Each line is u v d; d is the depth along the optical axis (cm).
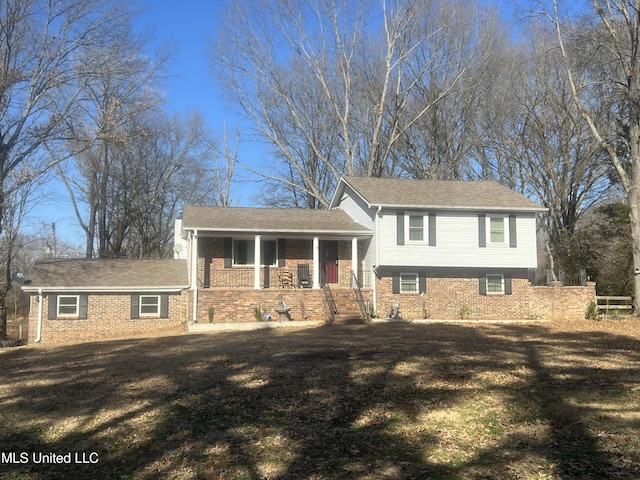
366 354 1283
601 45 2467
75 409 902
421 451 692
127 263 2767
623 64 2391
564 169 3378
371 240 2541
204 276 2472
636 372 1075
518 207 2533
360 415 834
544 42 3231
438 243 2497
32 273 2544
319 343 1480
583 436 723
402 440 732
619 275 3027
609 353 1309
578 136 3322
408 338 1608
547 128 3412
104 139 2853
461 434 749
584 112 2509
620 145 3005
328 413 846
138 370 1181
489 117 3622
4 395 1008
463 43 3544
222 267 2494
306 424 802
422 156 3909
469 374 1066
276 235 2467
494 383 998
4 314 2908
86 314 2448
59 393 1006
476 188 2794
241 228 2373
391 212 2478
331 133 3938
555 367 1128
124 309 2483
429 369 1111
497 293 2564
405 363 1169
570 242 3259
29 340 2402
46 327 2409
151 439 760
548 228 3709
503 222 2562
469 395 923
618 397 893
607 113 3047
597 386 964
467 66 3538
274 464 664
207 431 783
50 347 1775
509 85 3497
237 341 1605
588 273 3095
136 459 697
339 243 2672
